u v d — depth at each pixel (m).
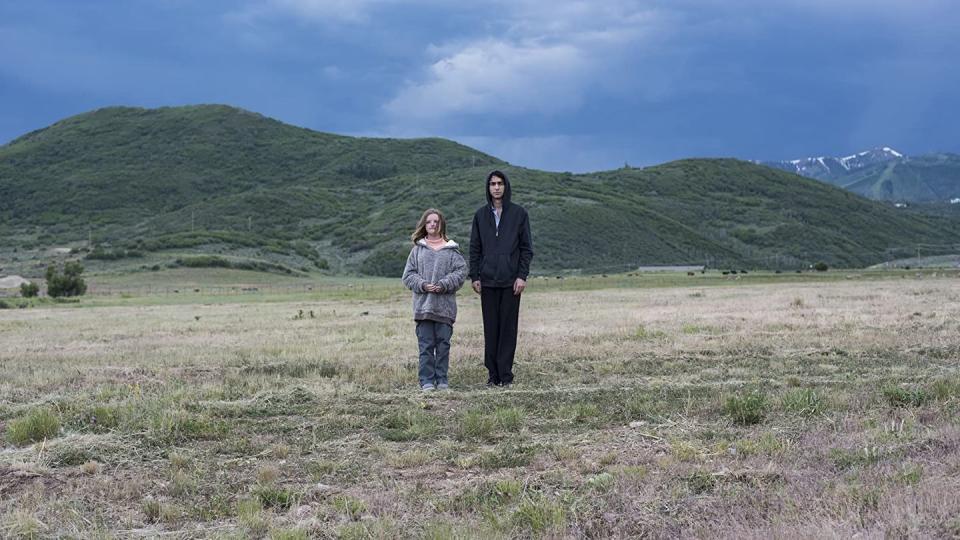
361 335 16.83
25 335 20.47
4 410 8.53
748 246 168.50
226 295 59.94
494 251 10.00
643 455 6.44
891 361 11.18
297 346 14.77
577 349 12.96
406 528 5.02
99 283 89.44
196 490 5.89
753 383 9.49
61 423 7.76
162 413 7.99
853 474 5.60
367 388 9.90
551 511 5.06
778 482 5.57
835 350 12.32
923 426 6.96
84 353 14.72
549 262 124.94
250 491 5.77
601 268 125.25
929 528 4.47
